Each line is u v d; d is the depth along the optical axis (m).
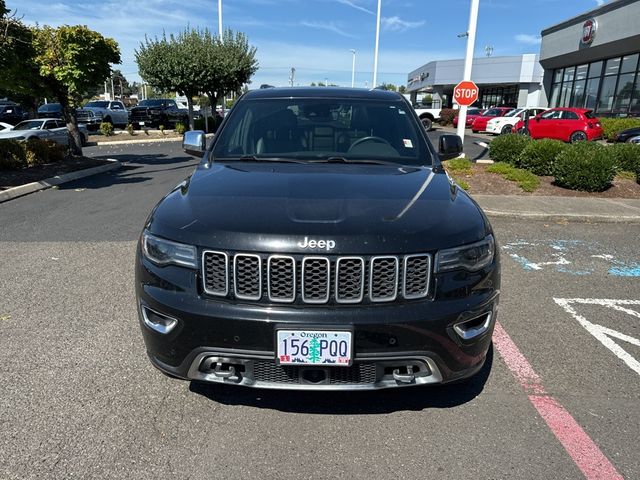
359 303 2.46
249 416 2.88
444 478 2.43
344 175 3.22
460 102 13.41
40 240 6.46
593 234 7.20
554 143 11.30
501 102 49.56
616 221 7.95
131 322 4.04
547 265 5.75
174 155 17.92
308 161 3.62
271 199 2.78
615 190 9.98
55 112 28.42
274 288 2.46
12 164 12.59
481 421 2.87
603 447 2.66
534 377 3.36
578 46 28.09
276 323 2.42
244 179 3.13
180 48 25.44
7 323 4.02
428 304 2.50
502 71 42.66
